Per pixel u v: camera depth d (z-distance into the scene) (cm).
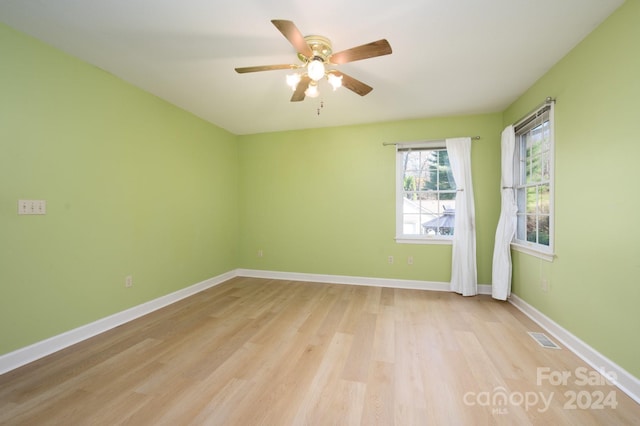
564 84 219
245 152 442
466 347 214
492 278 335
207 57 222
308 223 415
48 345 205
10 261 186
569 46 206
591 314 192
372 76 251
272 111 340
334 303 315
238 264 447
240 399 157
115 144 254
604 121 179
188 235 345
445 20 176
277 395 160
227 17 175
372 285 388
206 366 190
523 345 217
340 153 400
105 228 246
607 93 177
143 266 283
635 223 158
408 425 138
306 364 192
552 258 237
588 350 192
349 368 187
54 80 209
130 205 269
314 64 177
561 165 225
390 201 382
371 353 206
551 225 237
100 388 166
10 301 186
